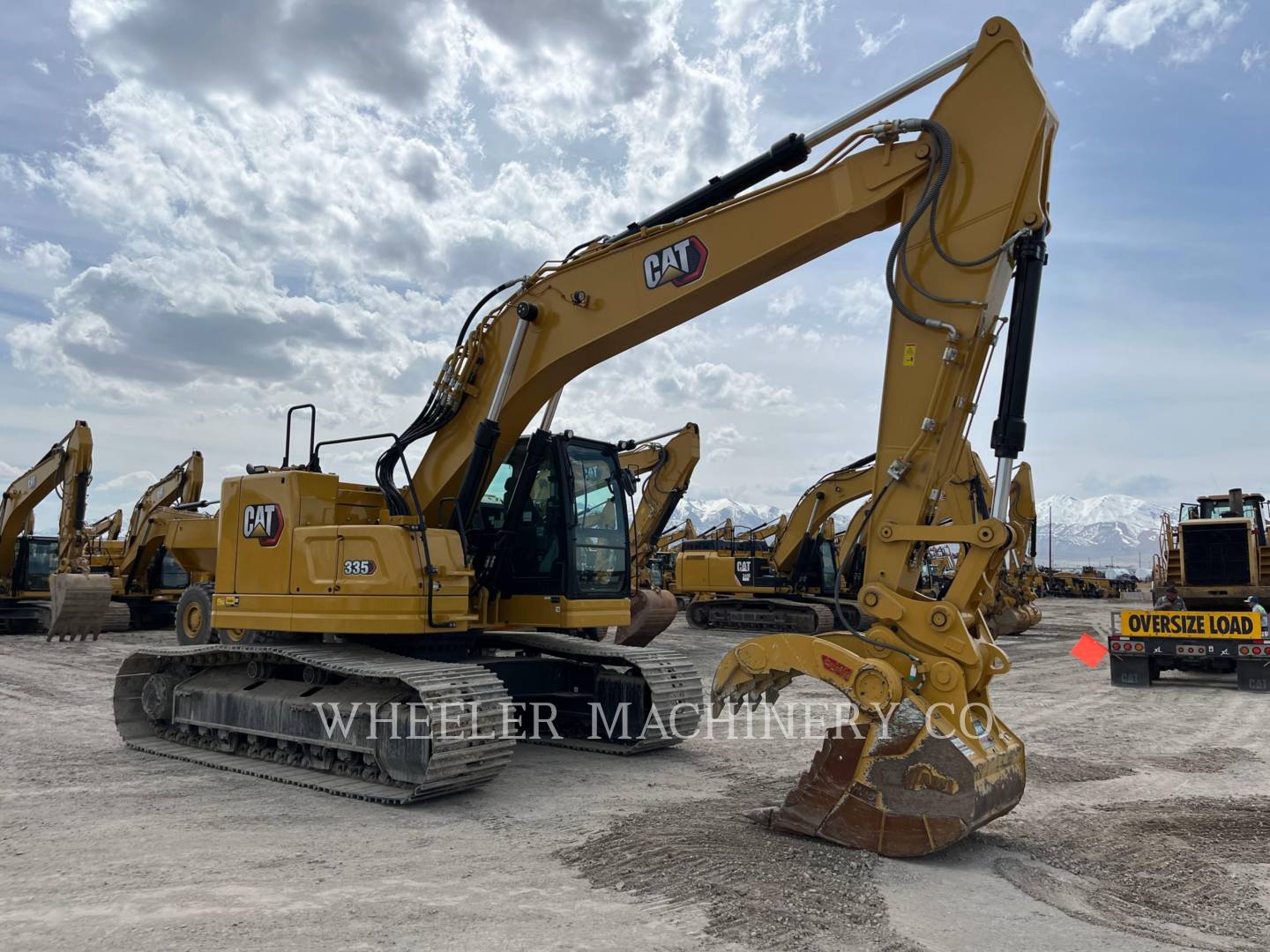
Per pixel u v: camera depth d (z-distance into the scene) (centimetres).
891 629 632
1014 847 634
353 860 588
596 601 934
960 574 620
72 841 627
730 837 627
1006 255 622
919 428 641
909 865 576
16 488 2312
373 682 821
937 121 646
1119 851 634
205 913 489
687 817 687
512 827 673
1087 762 937
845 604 2491
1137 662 1619
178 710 962
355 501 925
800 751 971
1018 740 647
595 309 805
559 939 454
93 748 968
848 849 600
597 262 806
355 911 493
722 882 530
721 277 737
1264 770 909
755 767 892
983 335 639
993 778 596
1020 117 619
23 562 2378
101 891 523
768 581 2750
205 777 835
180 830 657
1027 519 2667
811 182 700
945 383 634
